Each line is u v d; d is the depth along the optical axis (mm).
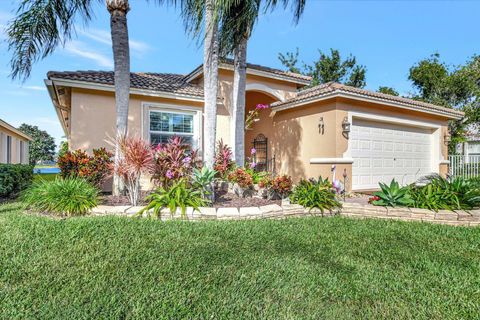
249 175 7719
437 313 2586
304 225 5262
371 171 10820
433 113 12227
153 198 6113
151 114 10234
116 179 7055
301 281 3146
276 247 4152
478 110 18125
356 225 5348
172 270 3332
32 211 5715
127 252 3775
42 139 56438
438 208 5898
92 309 2574
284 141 12586
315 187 6508
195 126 10938
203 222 5266
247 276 3236
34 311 2551
